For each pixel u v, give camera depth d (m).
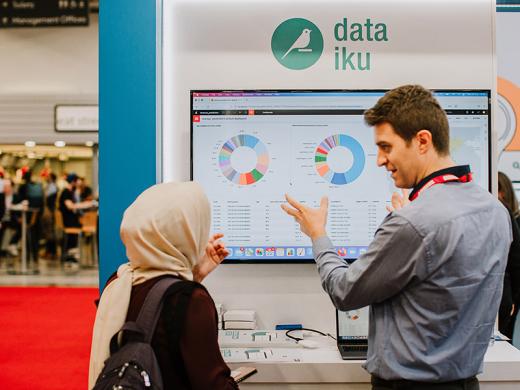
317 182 2.50
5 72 8.86
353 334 2.29
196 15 2.53
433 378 1.36
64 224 9.38
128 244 1.35
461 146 2.49
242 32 2.54
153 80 2.38
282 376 2.11
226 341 2.29
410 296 1.37
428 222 1.32
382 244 1.37
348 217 2.51
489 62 2.55
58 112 8.86
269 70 2.55
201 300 1.29
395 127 1.43
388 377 1.41
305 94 2.48
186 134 2.54
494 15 2.55
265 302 2.55
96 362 1.30
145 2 2.37
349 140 2.49
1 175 9.43
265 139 2.49
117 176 2.39
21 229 9.45
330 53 2.55
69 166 9.64
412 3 2.55
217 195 2.50
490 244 1.38
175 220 1.33
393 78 2.55
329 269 1.55
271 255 2.51
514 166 3.92
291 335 2.42
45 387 4.02
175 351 1.24
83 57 8.82
